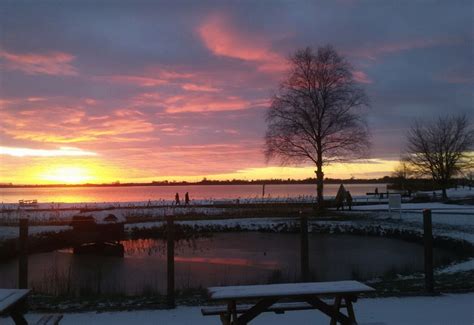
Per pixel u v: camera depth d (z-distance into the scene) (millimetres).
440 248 23125
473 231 24766
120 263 19297
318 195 39094
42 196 143250
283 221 33062
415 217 31703
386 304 8461
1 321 7543
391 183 82000
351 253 21766
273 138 39625
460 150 58250
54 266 18500
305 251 9906
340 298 6242
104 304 8961
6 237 22688
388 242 26094
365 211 37719
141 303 9039
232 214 38688
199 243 26000
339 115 38625
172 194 155125
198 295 10312
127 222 32188
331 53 38781
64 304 9008
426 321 7254
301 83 38750
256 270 16969
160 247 24406
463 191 67625
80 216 23797
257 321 7324
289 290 5957
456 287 10039
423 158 60156
